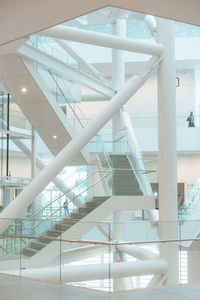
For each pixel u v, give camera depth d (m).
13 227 12.23
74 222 14.24
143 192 16.00
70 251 7.88
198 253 8.16
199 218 17.48
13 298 6.28
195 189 18.23
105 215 15.15
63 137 16.53
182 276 7.89
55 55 16.81
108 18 20.00
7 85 15.15
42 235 13.17
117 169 15.51
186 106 30.22
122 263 7.41
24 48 13.55
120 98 14.60
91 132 13.95
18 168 29.19
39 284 7.52
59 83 16.14
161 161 15.89
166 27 15.94
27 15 5.76
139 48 15.18
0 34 6.39
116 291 6.90
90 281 7.32
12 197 19.03
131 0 5.11
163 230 10.30
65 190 16.39
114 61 22.03
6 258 9.26
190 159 29.08
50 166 13.27
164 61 15.82
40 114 15.93
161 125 15.93
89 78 17.83
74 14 5.62
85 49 28.30
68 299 6.21
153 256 7.73
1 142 20.42
